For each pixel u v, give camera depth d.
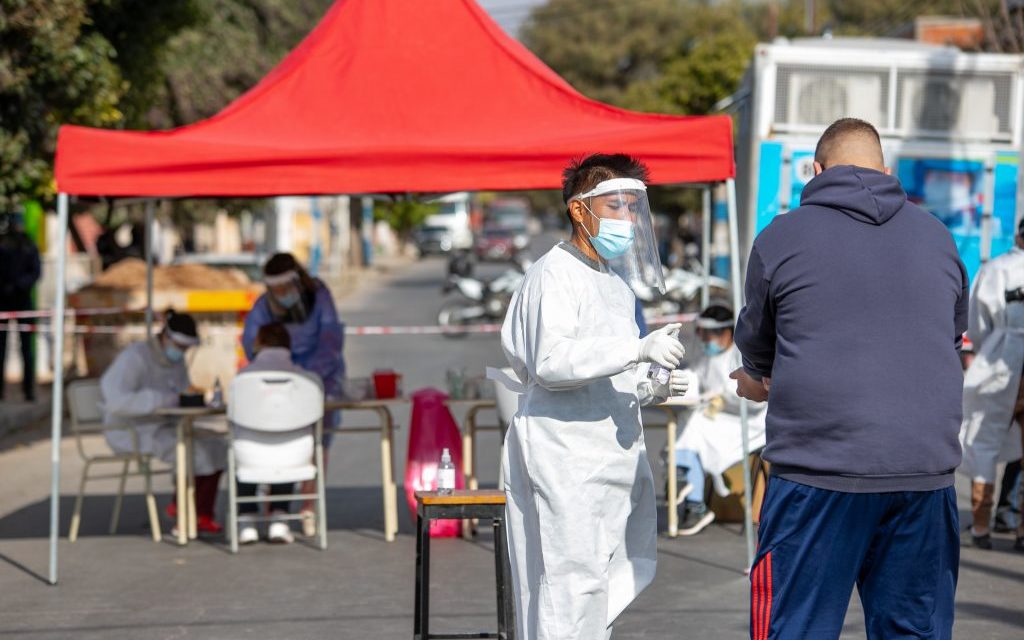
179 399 18.09
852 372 8.04
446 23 17.58
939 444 8.06
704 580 15.20
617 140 15.55
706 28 127.38
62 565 16.41
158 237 61.41
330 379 18.66
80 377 34.91
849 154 8.60
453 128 16.55
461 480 18.31
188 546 17.56
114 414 17.84
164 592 14.95
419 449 18.22
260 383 16.55
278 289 18.20
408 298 73.50
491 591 14.82
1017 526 17.39
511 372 17.05
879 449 7.96
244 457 16.91
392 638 12.94
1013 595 14.40
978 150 22.42
